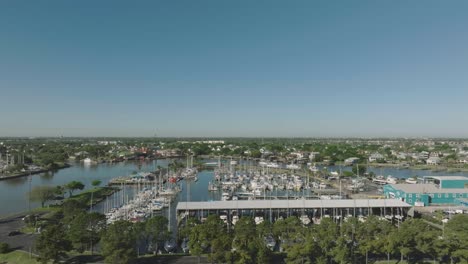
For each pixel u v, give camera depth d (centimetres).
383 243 8025
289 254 7688
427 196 15012
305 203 13250
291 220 9912
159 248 9931
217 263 8212
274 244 9706
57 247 8075
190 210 13162
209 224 9162
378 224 9244
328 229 8638
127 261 7931
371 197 17488
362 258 8456
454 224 9462
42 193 15425
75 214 11362
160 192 19188
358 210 13938
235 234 9288
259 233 9481
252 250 7719
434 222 12362
